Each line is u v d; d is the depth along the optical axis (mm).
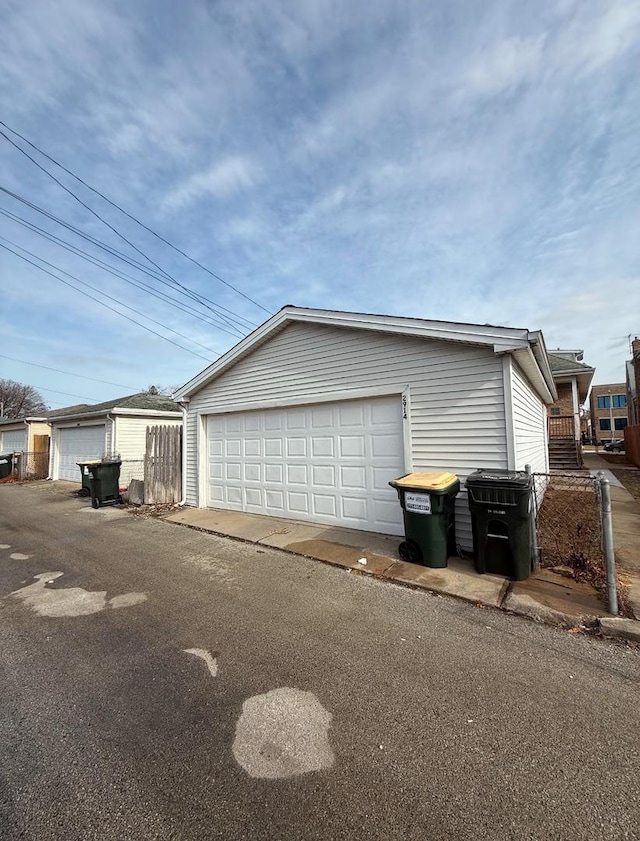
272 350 7566
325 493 6770
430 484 4590
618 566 4488
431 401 5516
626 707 2275
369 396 6148
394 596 3961
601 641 3041
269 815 1642
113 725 2209
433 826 1576
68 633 3330
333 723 2191
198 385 8930
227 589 4246
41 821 1633
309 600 3904
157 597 4070
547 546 5301
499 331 4793
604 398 43156
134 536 6691
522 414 5934
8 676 2713
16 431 20672
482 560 4355
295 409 7262
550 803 1669
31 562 5367
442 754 1955
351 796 1725
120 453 13766
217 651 2996
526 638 3105
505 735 2074
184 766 1911
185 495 9516
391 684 2541
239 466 8320
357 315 5988
